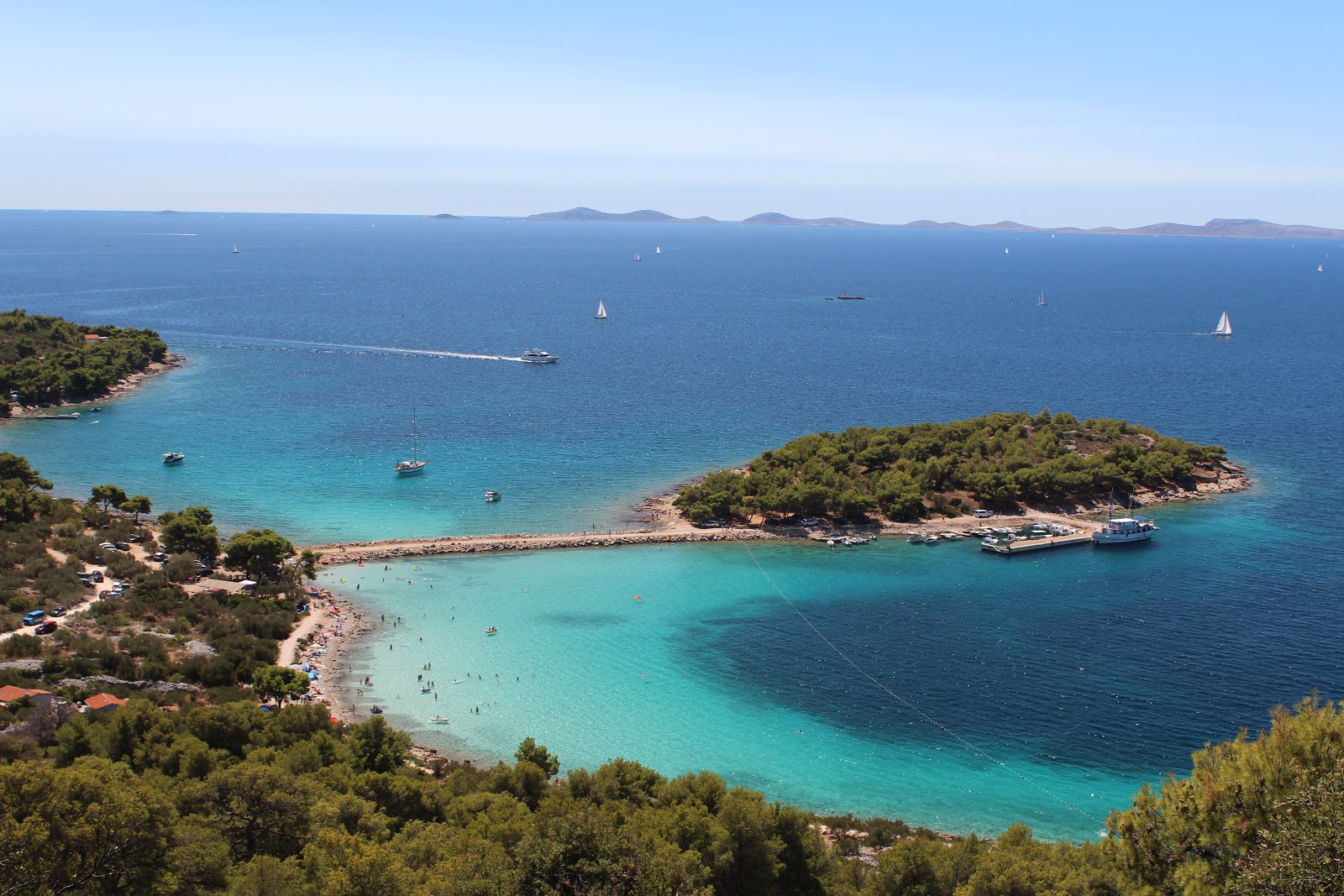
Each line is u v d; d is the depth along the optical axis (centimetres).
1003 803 11131
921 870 8431
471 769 10988
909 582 17288
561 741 12194
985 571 17812
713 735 12419
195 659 12962
